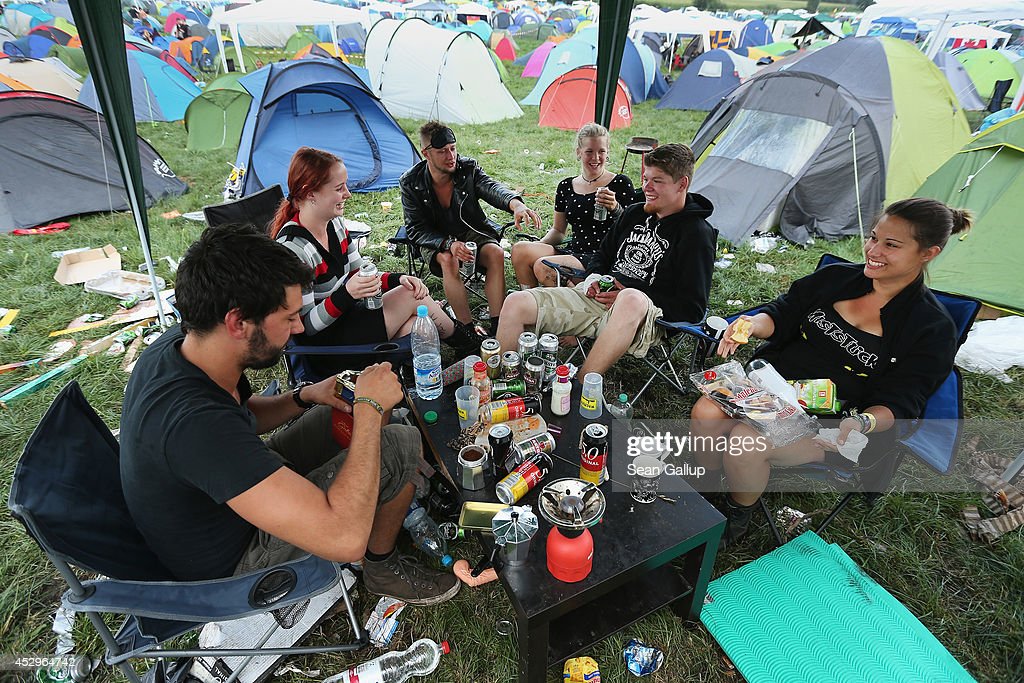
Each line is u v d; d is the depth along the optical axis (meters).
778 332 2.37
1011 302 3.56
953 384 2.07
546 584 1.45
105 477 1.46
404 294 2.80
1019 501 2.26
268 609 1.34
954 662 1.76
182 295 1.24
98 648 1.83
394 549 1.92
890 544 2.18
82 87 7.86
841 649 1.80
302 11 11.80
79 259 4.36
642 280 2.87
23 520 1.13
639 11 16.73
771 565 2.07
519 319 2.83
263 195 3.13
